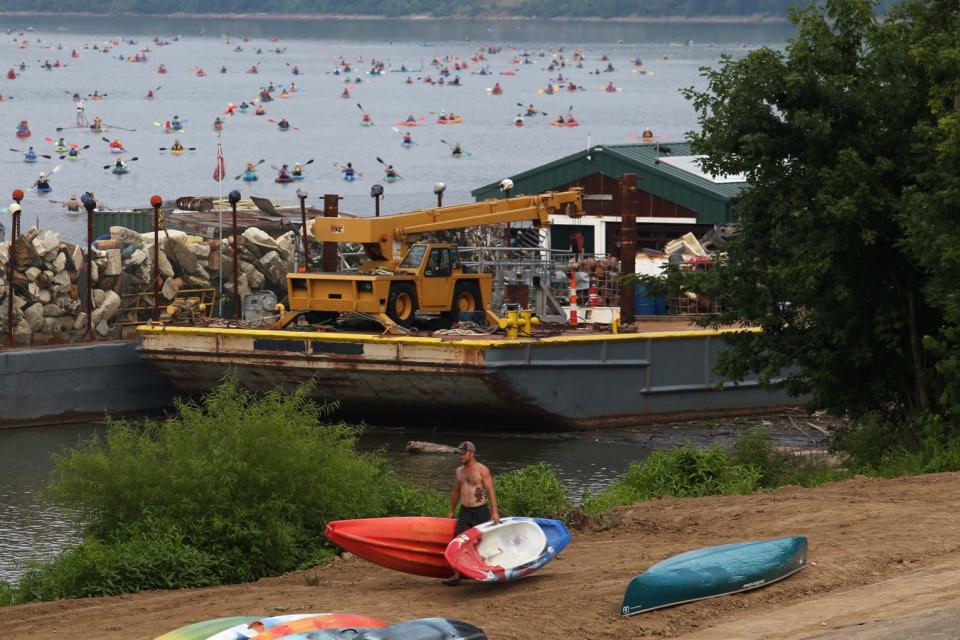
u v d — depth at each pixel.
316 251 169.50
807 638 47.19
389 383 125.69
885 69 100.88
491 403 124.81
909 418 101.69
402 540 60.66
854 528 65.19
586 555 66.25
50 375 130.38
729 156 103.44
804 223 99.50
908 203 93.88
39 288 138.50
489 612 54.28
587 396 129.38
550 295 144.38
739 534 67.38
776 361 107.00
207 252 155.25
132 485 74.69
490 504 59.88
